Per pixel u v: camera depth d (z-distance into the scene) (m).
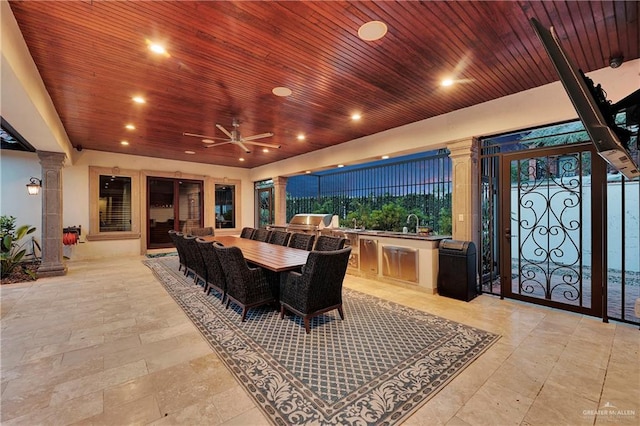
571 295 3.38
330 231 5.97
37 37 2.41
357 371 2.16
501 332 2.83
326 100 3.81
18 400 1.83
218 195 9.09
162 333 2.83
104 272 5.55
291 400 1.84
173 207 8.22
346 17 2.20
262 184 9.54
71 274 5.38
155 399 1.84
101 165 7.02
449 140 4.23
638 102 1.76
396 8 2.10
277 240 5.33
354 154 5.81
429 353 2.43
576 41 2.53
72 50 2.61
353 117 4.47
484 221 4.46
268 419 1.67
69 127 4.97
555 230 3.48
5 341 2.65
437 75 3.13
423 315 3.31
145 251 7.62
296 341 2.66
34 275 4.94
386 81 3.26
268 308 3.54
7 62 2.03
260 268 3.31
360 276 5.32
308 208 8.71
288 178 8.59
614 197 4.11
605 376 2.08
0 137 4.95
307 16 2.18
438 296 4.08
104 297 3.99
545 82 3.30
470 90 3.50
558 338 2.69
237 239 5.92
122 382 2.02
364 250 5.24
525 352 2.43
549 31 1.44
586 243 3.25
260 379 2.06
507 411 1.74
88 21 2.21
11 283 4.75
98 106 3.98
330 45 2.57
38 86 2.98
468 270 3.83
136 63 2.86
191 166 8.44
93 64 2.87
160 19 2.20
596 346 2.53
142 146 6.45
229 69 2.99
